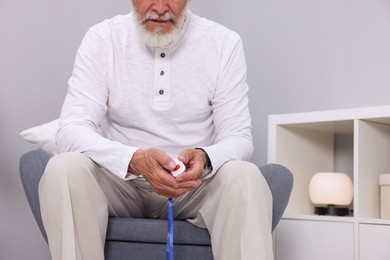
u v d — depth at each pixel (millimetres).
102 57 1891
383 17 2551
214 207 1632
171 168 1583
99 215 1602
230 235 1545
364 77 2586
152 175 1595
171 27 1829
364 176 2170
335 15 2693
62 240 1507
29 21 2785
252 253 1486
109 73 1889
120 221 1706
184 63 1896
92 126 1827
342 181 2311
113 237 1701
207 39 1938
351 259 2125
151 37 1828
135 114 1871
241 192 1533
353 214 2336
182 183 1588
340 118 2199
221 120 1893
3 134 2693
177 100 1874
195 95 1893
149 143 1870
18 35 2754
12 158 2705
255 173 1559
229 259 1546
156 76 1872
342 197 2301
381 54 2543
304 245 2250
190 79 1893
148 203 1895
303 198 2473
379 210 2238
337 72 2666
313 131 2541
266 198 1571
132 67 1887
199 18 1985
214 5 3100
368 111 2129
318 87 2721
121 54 1897
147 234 1688
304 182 2488
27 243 2727
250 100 2943
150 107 1869
